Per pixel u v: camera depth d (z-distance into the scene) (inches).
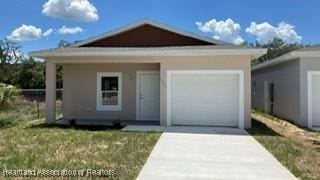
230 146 394.0
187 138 443.8
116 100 682.2
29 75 1397.6
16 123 625.0
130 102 677.3
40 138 433.7
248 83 546.9
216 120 565.6
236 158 334.0
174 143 407.5
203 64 557.0
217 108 565.0
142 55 560.1
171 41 675.4
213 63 554.6
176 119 574.2
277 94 778.8
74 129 531.8
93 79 685.9
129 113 677.3
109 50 566.6
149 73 671.8
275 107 799.7
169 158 330.3
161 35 677.9
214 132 498.6
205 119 568.1
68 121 606.2
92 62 598.9
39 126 575.5
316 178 267.3
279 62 725.3
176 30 670.5
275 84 799.7
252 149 377.7
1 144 393.1
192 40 671.1
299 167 301.1
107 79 685.3
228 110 561.9
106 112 682.8
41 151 354.0
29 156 329.4
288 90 677.3
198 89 568.7
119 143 403.5
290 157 338.3
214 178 266.7
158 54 553.3
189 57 560.7
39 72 1411.2
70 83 692.1
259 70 984.9
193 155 345.1
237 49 532.1
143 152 353.7
